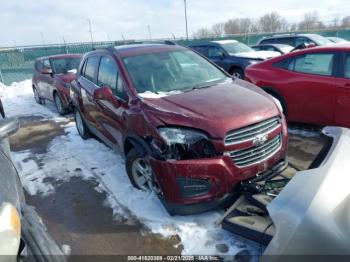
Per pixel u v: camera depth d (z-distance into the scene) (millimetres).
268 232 2609
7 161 2557
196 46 12766
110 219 3430
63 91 8250
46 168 4914
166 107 3301
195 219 3238
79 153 5426
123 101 3840
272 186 3068
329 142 2738
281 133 3443
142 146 3414
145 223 3275
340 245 1770
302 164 4414
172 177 2986
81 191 4102
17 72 16719
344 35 25141
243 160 3061
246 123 3025
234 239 2930
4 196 2053
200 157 2977
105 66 4648
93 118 5105
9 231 1718
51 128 7367
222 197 3025
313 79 5254
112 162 4898
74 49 19625
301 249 1842
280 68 5832
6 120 3070
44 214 3656
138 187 3830
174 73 4176
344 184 2143
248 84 4141
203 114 3084
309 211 1887
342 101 4934
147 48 4594
